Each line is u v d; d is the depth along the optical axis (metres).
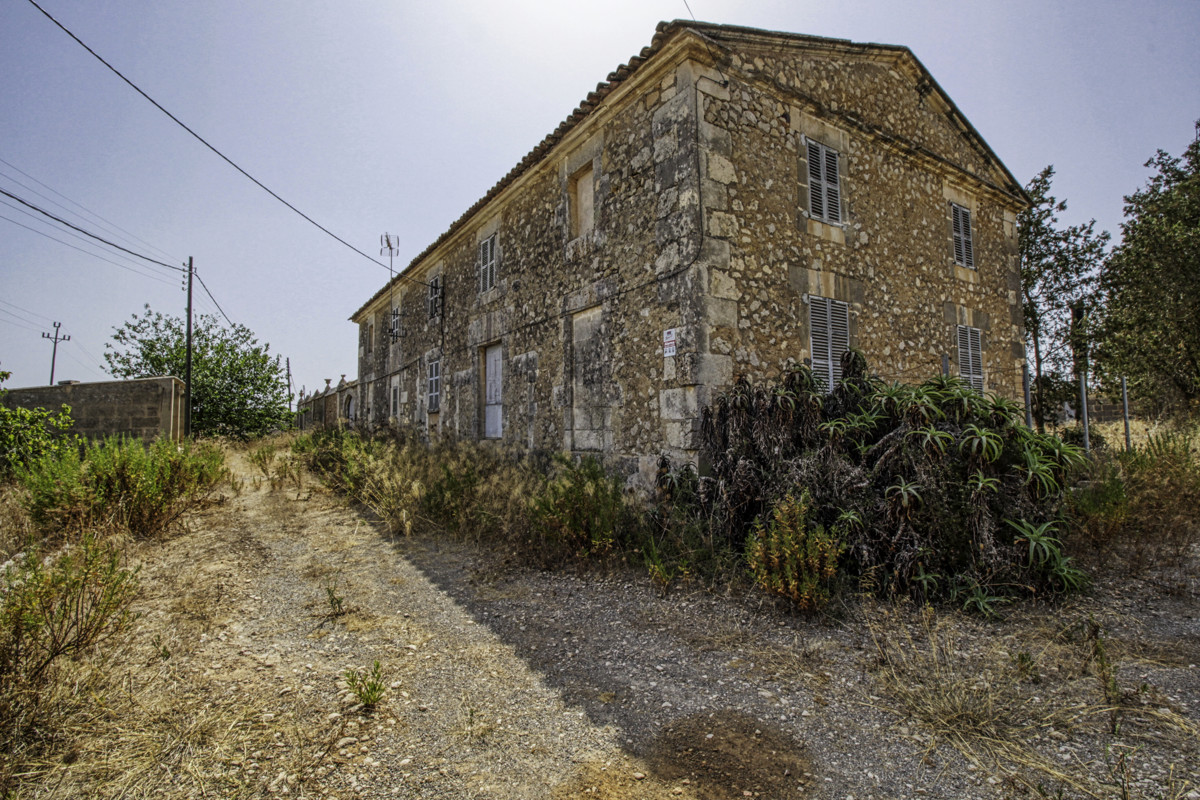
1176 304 10.62
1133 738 2.39
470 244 10.91
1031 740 2.41
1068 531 4.65
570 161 7.93
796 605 3.81
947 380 4.55
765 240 6.40
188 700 2.76
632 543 5.20
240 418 17.66
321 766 2.29
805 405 4.82
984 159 9.55
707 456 5.70
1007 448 4.13
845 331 7.11
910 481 4.05
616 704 2.82
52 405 10.79
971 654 3.17
